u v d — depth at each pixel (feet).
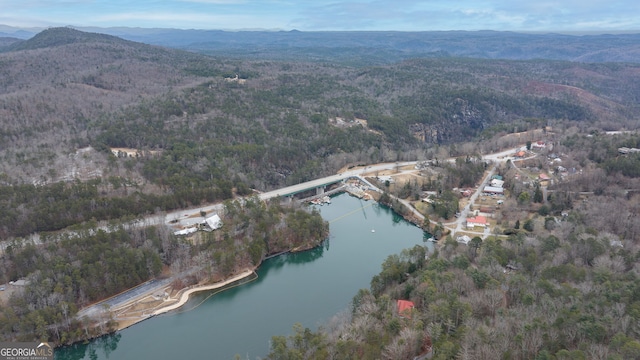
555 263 528.22
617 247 579.07
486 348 343.87
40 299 492.13
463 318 402.72
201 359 459.32
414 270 562.25
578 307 400.06
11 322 460.55
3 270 533.96
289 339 419.33
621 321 368.07
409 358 379.96
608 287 437.58
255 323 518.37
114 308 531.09
